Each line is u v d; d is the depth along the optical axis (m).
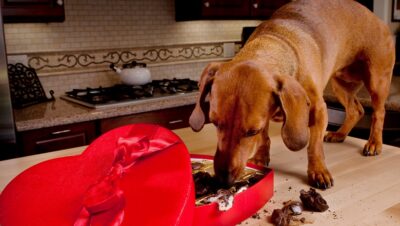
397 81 2.79
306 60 1.08
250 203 0.87
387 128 1.98
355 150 1.35
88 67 2.76
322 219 0.87
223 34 3.35
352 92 1.49
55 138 2.17
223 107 0.85
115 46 2.85
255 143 0.89
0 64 2.01
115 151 0.73
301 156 1.29
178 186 0.63
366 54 1.39
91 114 2.23
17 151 2.10
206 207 0.77
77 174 0.75
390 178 1.10
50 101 2.53
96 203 0.61
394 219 0.86
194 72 3.24
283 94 0.87
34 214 0.65
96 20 2.74
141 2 2.90
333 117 1.90
